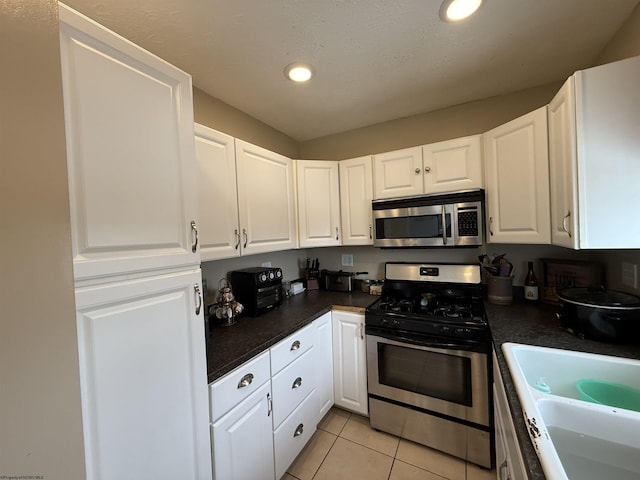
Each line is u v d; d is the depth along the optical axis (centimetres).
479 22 121
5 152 42
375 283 237
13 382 41
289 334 154
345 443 177
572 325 128
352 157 249
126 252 76
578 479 72
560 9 115
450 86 177
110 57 74
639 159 99
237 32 123
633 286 130
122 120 76
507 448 94
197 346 95
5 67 42
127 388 75
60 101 49
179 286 90
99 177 71
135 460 77
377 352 180
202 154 136
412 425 173
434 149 190
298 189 212
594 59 151
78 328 66
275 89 175
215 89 174
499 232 163
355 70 156
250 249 167
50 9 47
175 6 106
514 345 118
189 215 94
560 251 181
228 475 112
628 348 112
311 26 120
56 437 46
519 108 185
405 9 112
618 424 76
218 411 108
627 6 114
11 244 42
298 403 161
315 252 273
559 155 122
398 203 196
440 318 162
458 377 157
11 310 41
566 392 108
